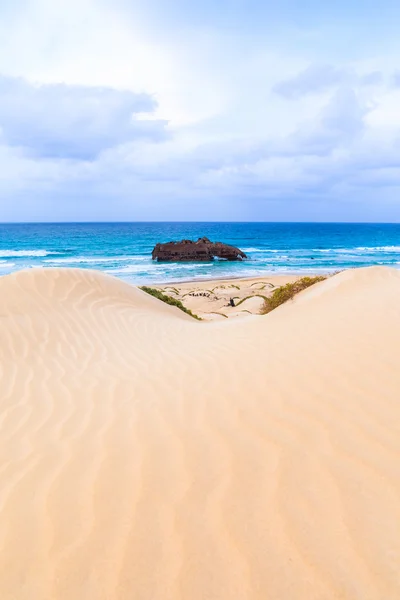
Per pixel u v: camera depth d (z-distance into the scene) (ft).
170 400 11.19
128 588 4.98
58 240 254.47
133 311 26.86
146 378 13.76
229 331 21.27
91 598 4.86
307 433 8.34
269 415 9.38
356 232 417.90
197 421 9.50
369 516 5.85
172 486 6.93
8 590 5.04
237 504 6.33
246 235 353.31
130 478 7.27
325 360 12.61
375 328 14.92
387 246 231.71
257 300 63.16
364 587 4.75
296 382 11.23
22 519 6.34
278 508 6.16
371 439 7.86
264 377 12.05
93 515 6.33
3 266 122.93
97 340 20.18
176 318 28.86
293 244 248.93
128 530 5.95
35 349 18.06
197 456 7.85
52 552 5.62
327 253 184.03
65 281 27.50
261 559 5.26
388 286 23.25
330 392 10.25
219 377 12.76
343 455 7.40
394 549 5.24
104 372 15.07
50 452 8.59
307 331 16.90
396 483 6.50
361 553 5.23
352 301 21.06
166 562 5.32
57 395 12.62
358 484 6.56
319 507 6.11
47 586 5.08
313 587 4.80
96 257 156.04
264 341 16.92
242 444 8.15
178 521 6.06
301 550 5.35
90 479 7.34
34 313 22.08
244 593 4.80
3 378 14.57
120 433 9.25
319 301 24.80
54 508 6.57
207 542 5.61
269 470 7.16
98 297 27.35
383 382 10.39
